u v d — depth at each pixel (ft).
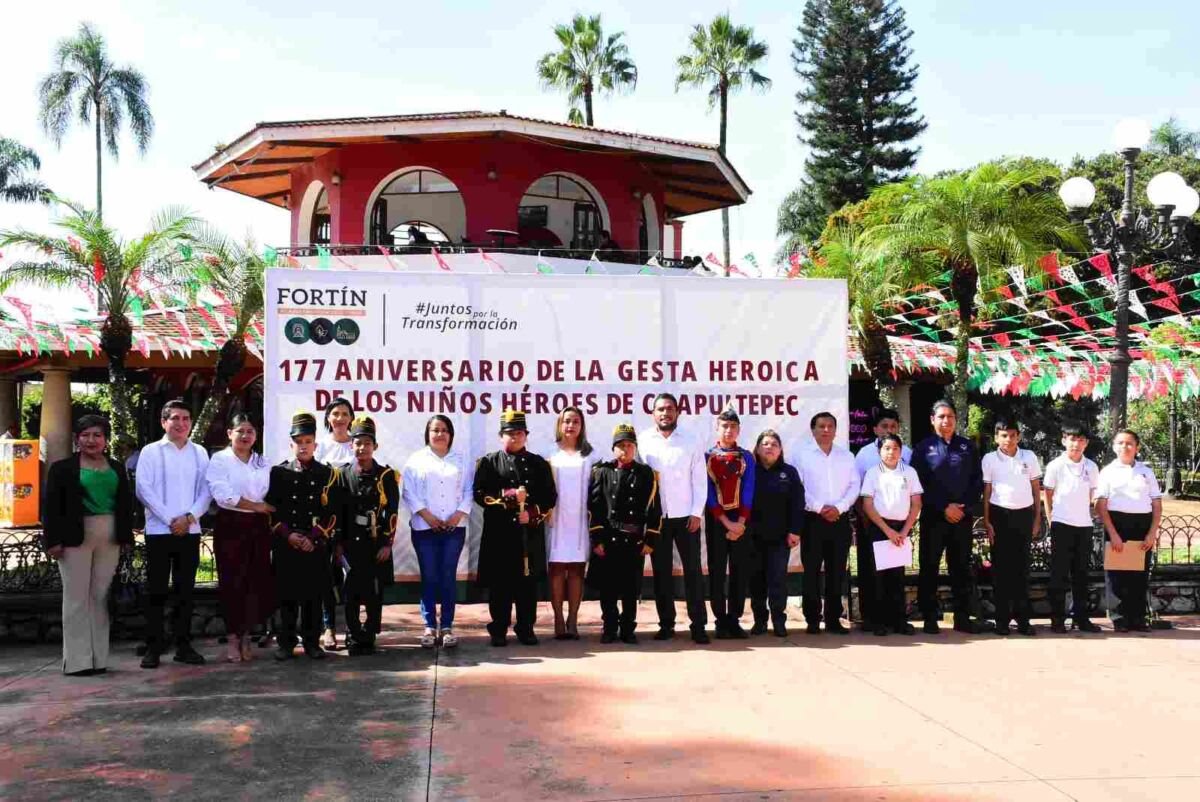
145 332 59.62
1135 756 18.58
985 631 31.24
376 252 63.93
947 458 30.73
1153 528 31.71
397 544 30.37
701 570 30.04
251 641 29.58
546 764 18.11
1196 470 124.36
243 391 69.36
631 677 24.71
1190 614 35.06
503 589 28.45
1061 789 16.81
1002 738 19.67
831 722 20.76
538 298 30.89
